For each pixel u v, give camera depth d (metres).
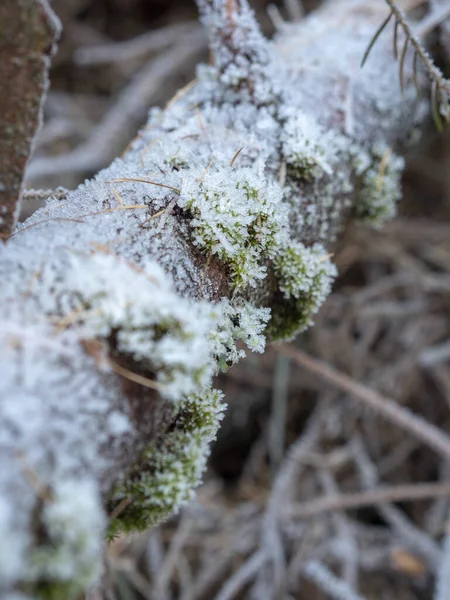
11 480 0.36
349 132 0.50
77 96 0.91
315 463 0.74
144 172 0.44
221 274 0.43
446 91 0.50
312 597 0.72
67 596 0.36
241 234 0.43
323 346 0.78
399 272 0.83
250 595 0.69
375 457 0.79
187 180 0.43
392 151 0.54
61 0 0.89
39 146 0.84
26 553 0.35
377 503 0.72
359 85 0.51
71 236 0.40
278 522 0.70
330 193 0.49
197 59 0.88
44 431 0.36
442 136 0.83
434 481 0.80
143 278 0.39
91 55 0.85
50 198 0.45
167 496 0.41
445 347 0.78
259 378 0.78
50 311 0.38
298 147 0.47
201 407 0.41
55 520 0.36
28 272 0.38
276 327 0.48
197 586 0.68
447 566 0.64
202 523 0.73
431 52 0.57
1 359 0.37
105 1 0.94
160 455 0.41
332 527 0.73
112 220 0.42
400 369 0.78
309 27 0.53
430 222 0.84
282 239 0.45
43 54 0.40
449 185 0.85
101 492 0.38
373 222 0.54
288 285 0.46
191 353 0.38
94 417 0.38
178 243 0.42
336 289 0.84
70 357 0.38
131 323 0.38
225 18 0.48
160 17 0.94
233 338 0.44
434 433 0.61
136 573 0.66
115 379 0.38
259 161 0.44
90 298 0.38
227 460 0.83
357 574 0.73
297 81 0.50
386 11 0.54
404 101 0.53
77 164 0.78
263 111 0.48
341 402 0.77
